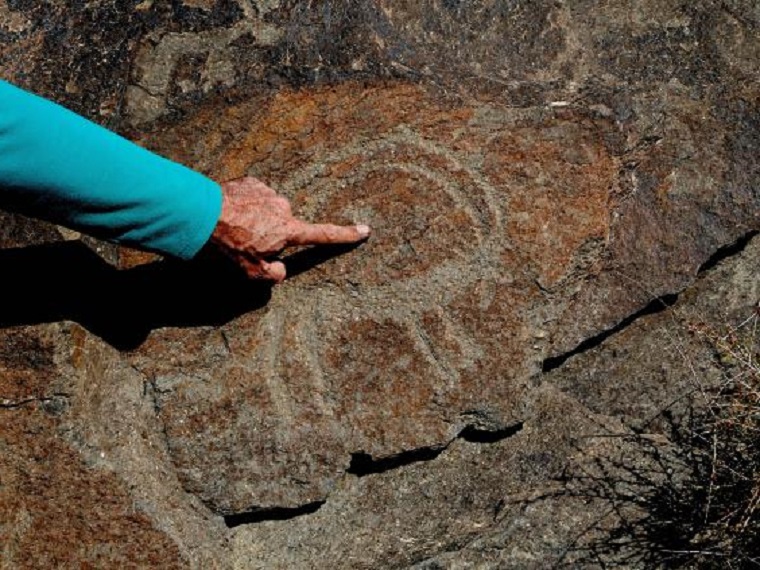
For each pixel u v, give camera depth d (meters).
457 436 2.11
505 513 2.13
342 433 2.04
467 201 2.01
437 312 2.02
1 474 1.96
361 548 2.11
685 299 2.18
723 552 2.14
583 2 2.05
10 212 1.89
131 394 1.99
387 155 1.99
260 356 2.01
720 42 2.10
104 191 1.77
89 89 1.97
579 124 2.03
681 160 2.11
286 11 1.97
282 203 1.91
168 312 1.99
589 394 2.17
